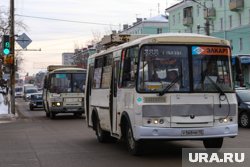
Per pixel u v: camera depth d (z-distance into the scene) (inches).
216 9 2534.5
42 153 523.2
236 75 476.1
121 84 509.7
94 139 665.6
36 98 1723.7
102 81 600.1
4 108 1411.2
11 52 1190.3
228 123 461.1
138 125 452.4
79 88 1162.6
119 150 539.2
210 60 464.4
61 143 618.2
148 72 456.8
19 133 777.6
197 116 453.1
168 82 455.2
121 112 506.0
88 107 695.7
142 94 452.4
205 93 456.4
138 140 458.6
